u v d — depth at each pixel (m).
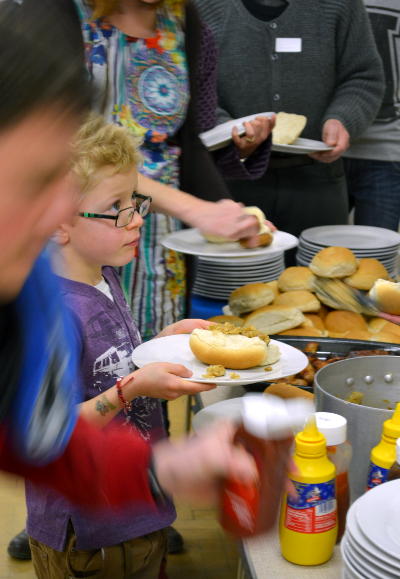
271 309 2.04
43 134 0.50
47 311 0.83
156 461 0.89
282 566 1.08
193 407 1.75
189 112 2.09
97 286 1.54
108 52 1.89
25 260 0.56
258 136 2.43
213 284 2.59
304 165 2.99
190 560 2.36
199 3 3.08
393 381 1.43
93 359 1.48
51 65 0.49
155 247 2.05
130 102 1.97
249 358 1.53
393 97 3.34
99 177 1.44
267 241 2.05
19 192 0.51
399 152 3.38
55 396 0.83
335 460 1.12
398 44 3.29
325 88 3.12
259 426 0.89
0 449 0.83
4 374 0.81
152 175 2.03
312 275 2.21
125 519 1.47
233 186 3.11
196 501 0.88
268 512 0.87
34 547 1.56
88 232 1.47
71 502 0.90
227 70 3.08
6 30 0.48
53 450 0.83
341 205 3.21
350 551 0.94
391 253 2.54
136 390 1.41
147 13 1.93
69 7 1.82
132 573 1.51
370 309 2.13
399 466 1.09
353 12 3.06
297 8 3.03
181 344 1.66
